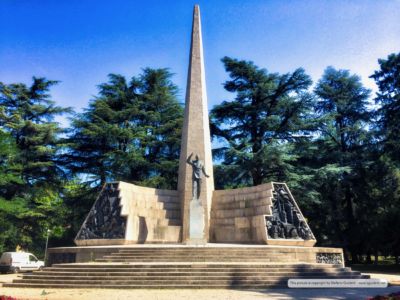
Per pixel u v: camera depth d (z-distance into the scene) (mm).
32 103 41344
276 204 24297
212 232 26797
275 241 23078
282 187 24828
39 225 38125
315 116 36594
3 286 15484
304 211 36969
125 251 18562
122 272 15406
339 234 35844
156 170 35781
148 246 19891
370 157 35625
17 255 29859
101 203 24047
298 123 35188
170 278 14914
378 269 29562
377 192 36188
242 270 15680
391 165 33812
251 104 36938
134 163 34188
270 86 35625
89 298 11859
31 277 15906
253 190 25812
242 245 21562
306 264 16922
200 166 25422
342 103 38188
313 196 32625
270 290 13930
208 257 17844
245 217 25453
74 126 36625
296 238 23656
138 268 15641
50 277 15656
